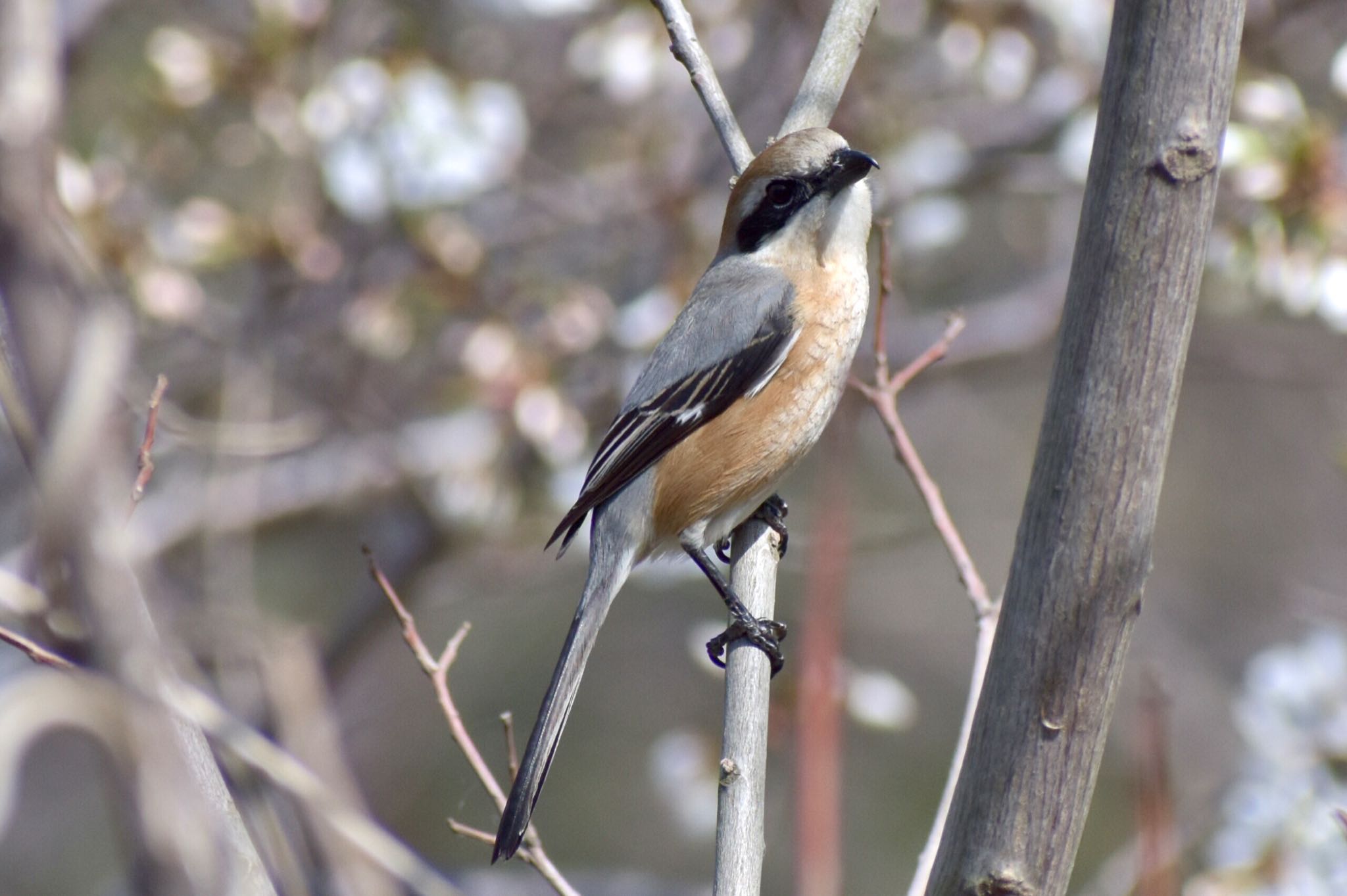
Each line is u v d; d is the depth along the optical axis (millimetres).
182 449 11211
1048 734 4598
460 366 11680
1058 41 12359
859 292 8555
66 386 2717
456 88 11789
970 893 4680
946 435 17438
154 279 10812
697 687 15742
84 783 14844
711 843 14773
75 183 10578
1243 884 8023
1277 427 17359
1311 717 8680
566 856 14664
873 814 14531
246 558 10148
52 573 2771
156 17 12797
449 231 11844
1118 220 4492
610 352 12102
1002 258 15914
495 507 11789
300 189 11945
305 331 12438
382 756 14844
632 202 12906
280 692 4961
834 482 7598
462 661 15836
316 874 4430
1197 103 4430
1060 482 4570
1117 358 4508
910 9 12672
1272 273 9688
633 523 8258
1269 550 16875
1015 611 4648
